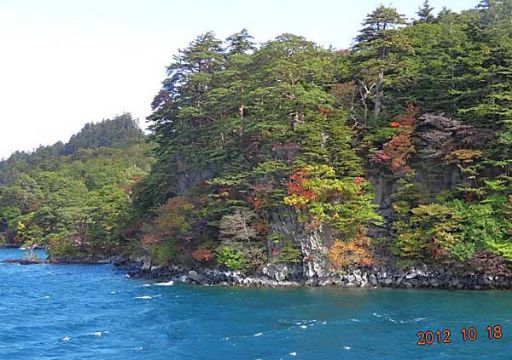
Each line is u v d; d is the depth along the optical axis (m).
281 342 32.69
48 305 47.12
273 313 41.22
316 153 56.22
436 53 60.81
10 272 75.38
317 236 55.59
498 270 49.25
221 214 60.69
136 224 80.12
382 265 54.44
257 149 62.69
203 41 75.38
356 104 65.00
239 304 45.34
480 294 47.97
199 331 36.06
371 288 52.62
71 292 54.84
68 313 43.31
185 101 73.25
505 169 53.19
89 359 29.95
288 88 58.50
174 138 73.38
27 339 34.72
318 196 55.12
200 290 53.72
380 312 40.62
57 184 156.62
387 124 59.56
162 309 44.16
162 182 76.06
